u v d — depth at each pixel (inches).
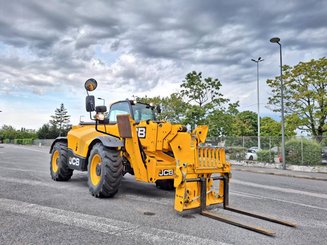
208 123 944.3
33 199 226.4
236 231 173.0
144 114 293.7
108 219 182.5
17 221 171.3
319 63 909.8
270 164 736.3
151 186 317.4
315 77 918.4
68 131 348.5
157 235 158.2
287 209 245.1
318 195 334.0
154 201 241.1
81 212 195.3
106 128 287.6
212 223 186.5
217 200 227.9
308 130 944.3
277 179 497.7
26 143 2780.5
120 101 294.2
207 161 218.4
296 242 161.3
